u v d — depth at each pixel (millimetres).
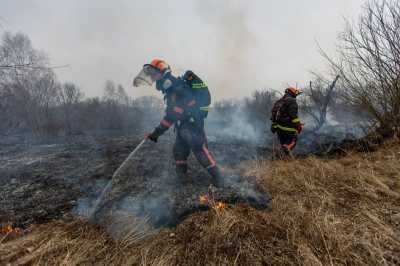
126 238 1632
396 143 3354
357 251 1358
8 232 1723
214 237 1589
